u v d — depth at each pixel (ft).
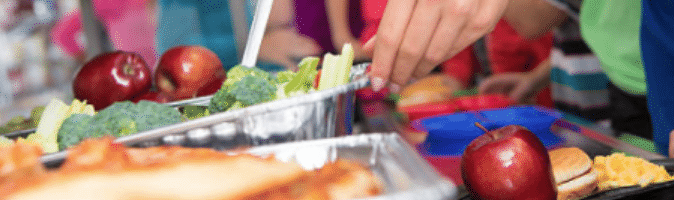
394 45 2.34
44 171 1.30
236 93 2.03
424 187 1.23
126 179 1.17
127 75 2.39
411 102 4.60
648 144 2.85
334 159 1.63
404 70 2.50
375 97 4.86
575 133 3.16
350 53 2.21
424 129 3.37
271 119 1.80
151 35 7.13
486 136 2.25
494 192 2.14
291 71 2.33
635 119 4.42
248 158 1.42
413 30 2.36
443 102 4.53
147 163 1.30
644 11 3.44
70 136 1.85
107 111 1.89
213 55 2.51
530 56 6.46
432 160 2.93
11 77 8.00
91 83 2.35
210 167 1.28
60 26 7.85
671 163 2.44
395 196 1.20
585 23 4.25
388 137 1.63
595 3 4.12
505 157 2.13
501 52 6.51
